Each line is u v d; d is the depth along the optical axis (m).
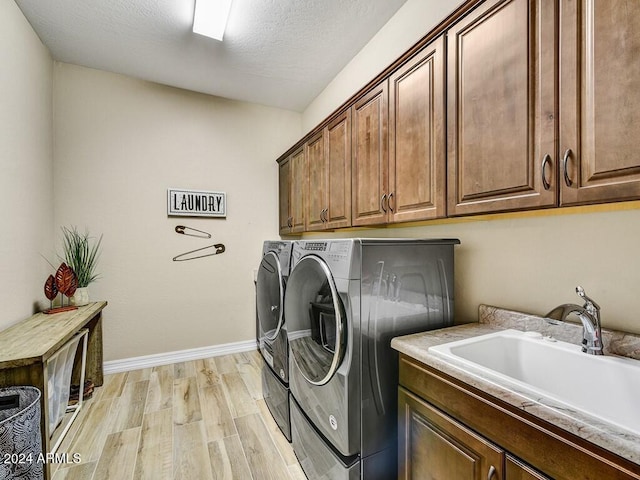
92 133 2.62
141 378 2.57
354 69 2.47
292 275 1.68
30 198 2.08
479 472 0.85
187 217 2.99
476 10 1.13
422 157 1.38
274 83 2.87
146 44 2.28
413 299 1.40
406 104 1.47
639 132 0.72
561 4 0.87
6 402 1.29
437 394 1.01
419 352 1.06
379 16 2.02
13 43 1.86
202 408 2.10
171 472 1.51
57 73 2.50
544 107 0.91
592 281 1.12
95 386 2.39
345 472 1.21
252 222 3.29
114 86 2.70
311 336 1.50
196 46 2.32
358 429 1.23
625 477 0.58
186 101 2.99
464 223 1.62
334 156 2.17
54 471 1.50
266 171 3.36
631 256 1.02
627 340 0.99
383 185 1.65
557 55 0.88
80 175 2.58
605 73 0.78
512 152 1.00
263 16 2.00
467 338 1.20
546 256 1.26
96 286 2.65
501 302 1.43
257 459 1.61
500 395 0.79
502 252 1.43
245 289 3.24
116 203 2.71
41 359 1.33
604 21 0.78
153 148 2.85
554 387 1.10
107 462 1.57
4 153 1.76
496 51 1.05
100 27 2.10
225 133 3.16
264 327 2.18
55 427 1.75
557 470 0.68
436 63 1.30
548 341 1.16
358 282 1.24
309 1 1.88
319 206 2.41
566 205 0.87
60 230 2.51
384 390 1.30
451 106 1.23
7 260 1.77
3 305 1.72
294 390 1.65
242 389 2.38
